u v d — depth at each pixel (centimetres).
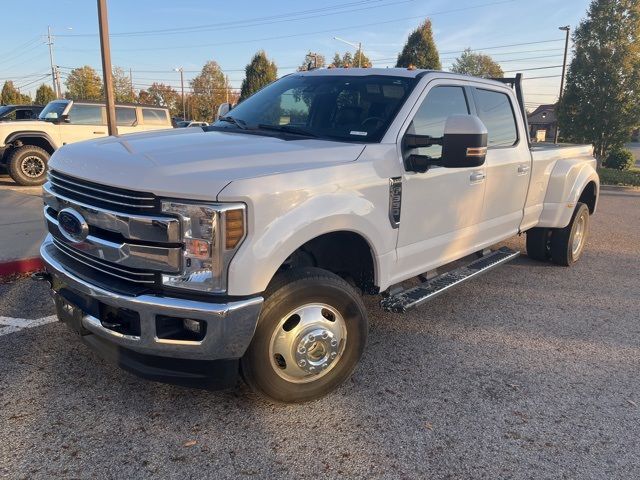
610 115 2498
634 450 310
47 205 358
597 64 2462
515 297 567
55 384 349
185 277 278
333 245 370
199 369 298
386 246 371
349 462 289
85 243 304
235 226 277
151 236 277
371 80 424
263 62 3838
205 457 287
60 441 294
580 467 293
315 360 329
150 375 299
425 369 396
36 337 414
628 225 1061
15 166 1195
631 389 380
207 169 285
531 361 417
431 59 2770
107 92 1415
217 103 7844
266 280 291
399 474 281
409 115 390
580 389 377
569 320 507
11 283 535
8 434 297
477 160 340
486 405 350
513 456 300
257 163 302
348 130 387
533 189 578
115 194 283
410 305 386
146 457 285
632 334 480
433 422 329
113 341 298
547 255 695
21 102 7300
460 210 448
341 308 334
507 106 531
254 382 315
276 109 433
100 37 1437
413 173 384
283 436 308
